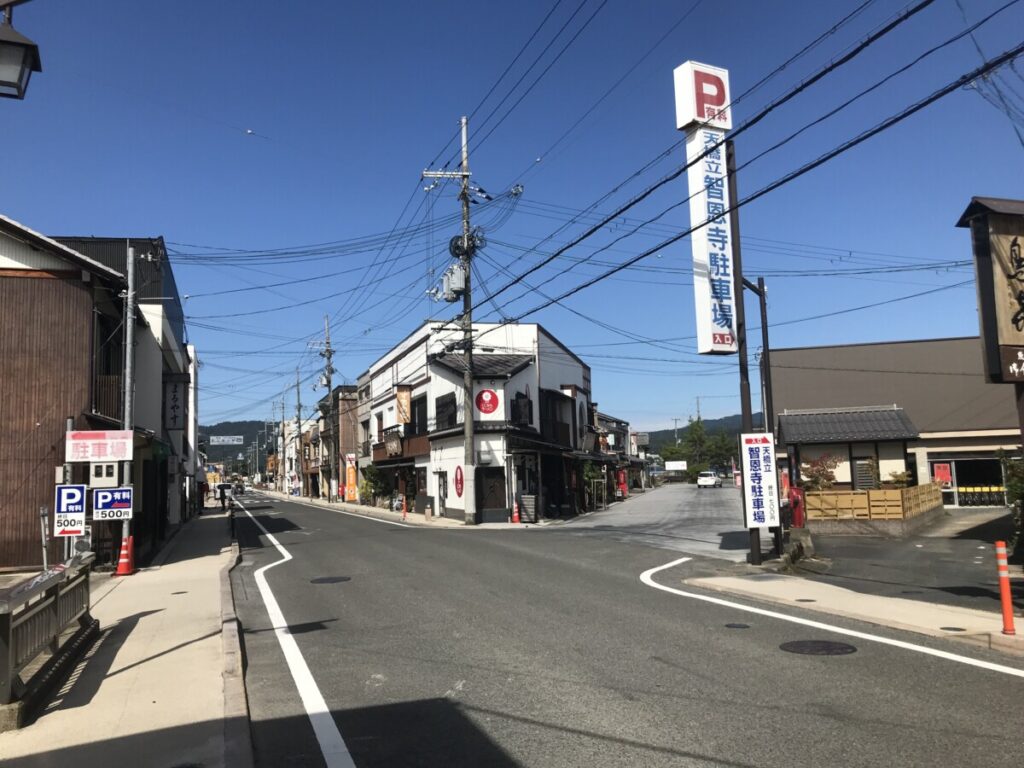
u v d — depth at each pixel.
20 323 16.36
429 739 5.35
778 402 37.94
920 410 35.91
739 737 5.21
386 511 42.56
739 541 20.23
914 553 17.12
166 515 28.52
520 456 32.38
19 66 5.71
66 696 6.44
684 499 47.94
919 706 5.86
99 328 17.95
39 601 6.54
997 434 34.41
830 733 5.27
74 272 16.80
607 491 45.88
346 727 5.68
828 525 22.33
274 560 17.81
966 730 5.29
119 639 8.92
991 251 11.66
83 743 5.25
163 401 29.41
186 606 11.34
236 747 5.13
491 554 17.31
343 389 64.12
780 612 10.08
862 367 37.12
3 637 5.64
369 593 12.12
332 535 24.39
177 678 7.01
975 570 13.94
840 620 9.45
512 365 33.34
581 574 13.94
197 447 52.81
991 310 11.58
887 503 21.67
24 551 15.82
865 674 6.83
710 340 15.71
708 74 15.96
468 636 8.72
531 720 5.70
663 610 10.25
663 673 6.95
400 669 7.34
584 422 44.25
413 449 38.91
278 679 7.12
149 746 5.18
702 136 15.91
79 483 16.02
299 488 92.75
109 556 16.47
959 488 34.66
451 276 29.42
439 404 34.97
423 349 37.66
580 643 8.26
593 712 5.84
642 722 5.58
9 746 5.19
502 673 7.07
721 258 16.08
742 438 15.47
